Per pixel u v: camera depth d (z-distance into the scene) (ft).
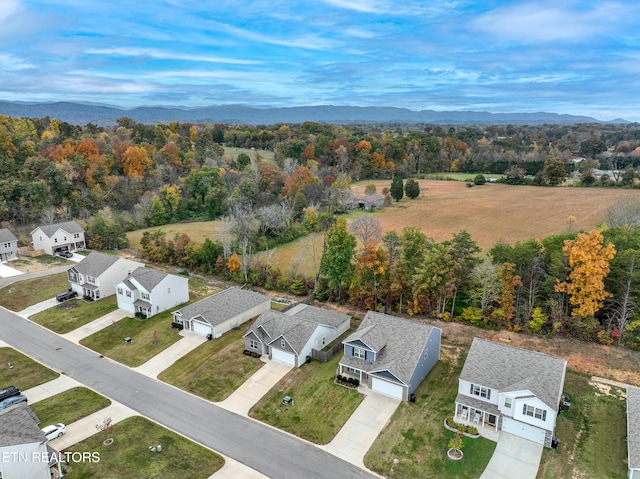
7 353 137.59
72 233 246.06
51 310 168.86
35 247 244.42
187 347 139.85
